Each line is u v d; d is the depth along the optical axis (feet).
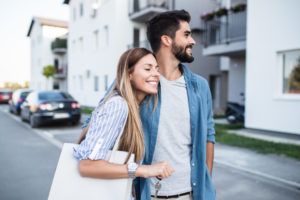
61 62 100.53
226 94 58.59
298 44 22.39
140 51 3.92
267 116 24.98
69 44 72.69
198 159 4.58
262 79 25.40
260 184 12.20
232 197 10.79
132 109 3.69
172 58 4.63
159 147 4.41
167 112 4.43
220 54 33.47
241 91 37.81
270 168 14.19
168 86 4.50
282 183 12.26
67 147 3.58
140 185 4.37
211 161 5.10
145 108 4.40
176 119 4.49
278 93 24.50
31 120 30.53
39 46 102.01
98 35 56.95
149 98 4.40
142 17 49.21
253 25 26.07
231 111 30.78
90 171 3.20
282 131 23.70
